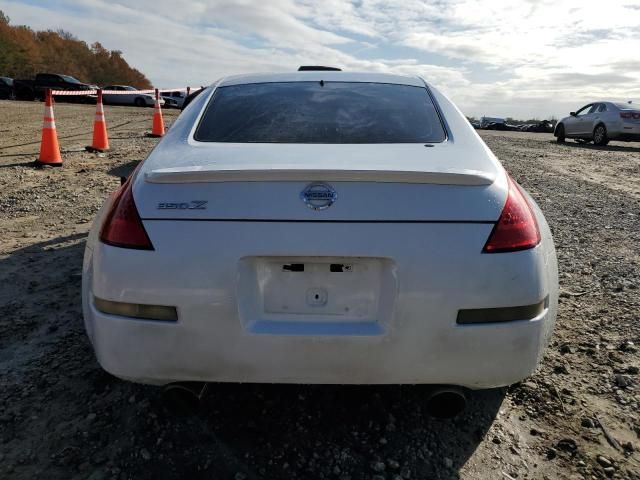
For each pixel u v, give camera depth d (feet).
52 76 97.91
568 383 7.82
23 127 42.75
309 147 6.35
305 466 6.15
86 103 98.53
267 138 6.75
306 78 8.69
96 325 5.69
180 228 5.40
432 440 6.61
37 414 6.94
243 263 5.40
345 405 7.23
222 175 5.44
